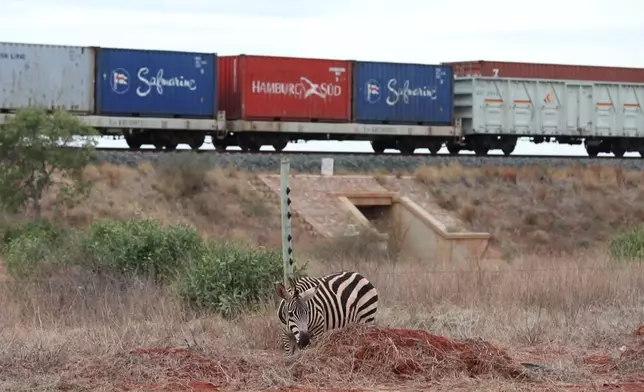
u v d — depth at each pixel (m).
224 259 55.34
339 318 39.06
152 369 35.75
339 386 34.94
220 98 137.88
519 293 56.44
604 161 148.62
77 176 97.88
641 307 53.78
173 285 56.25
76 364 36.47
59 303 52.22
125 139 134.88
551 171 137.00
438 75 146.12
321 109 137.38
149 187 109.06
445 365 36.56
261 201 112.81
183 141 133.50
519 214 126.44
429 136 148.00
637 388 35.72
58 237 83.06
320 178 119.94
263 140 138.25
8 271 71.06
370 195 118.19
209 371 36.22
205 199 109.44
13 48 119.00
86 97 123.19
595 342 44.41
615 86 160.50
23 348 38.59
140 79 126.12
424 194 124.62
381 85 141.38
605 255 85.38
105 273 59.09
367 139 148.00
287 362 36.66
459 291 56.72
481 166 135.50
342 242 99.50
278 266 55.41
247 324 45.88
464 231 115.06
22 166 94.69
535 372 37.44
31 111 95.88
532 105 153.88
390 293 56.41
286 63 135.00
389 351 36.62
